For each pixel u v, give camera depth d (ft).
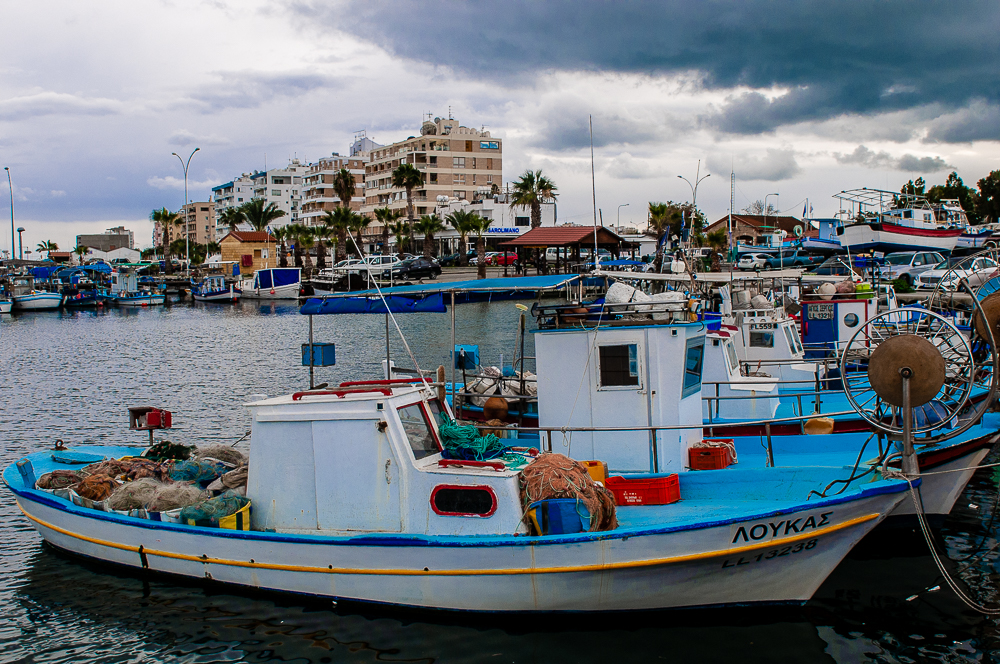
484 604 29.55
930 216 178.91
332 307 43.47
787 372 56.80
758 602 30.45
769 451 39.22
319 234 300.61
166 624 31.01
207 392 87.45
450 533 29.66
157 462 40.47
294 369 103.55
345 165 429.79
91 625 31.24
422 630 29.78
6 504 47.62
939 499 37.93
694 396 39.27
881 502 29.55
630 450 36.86
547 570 28.48
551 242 182.09
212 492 35.55
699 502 33.99
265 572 31.99
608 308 37.47
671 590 29.22
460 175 387.14
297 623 30.63
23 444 64.18
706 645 28.96
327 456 31.07
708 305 58.08
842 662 27.89
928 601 32.45
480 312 184.34
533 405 44.91
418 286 44.29
